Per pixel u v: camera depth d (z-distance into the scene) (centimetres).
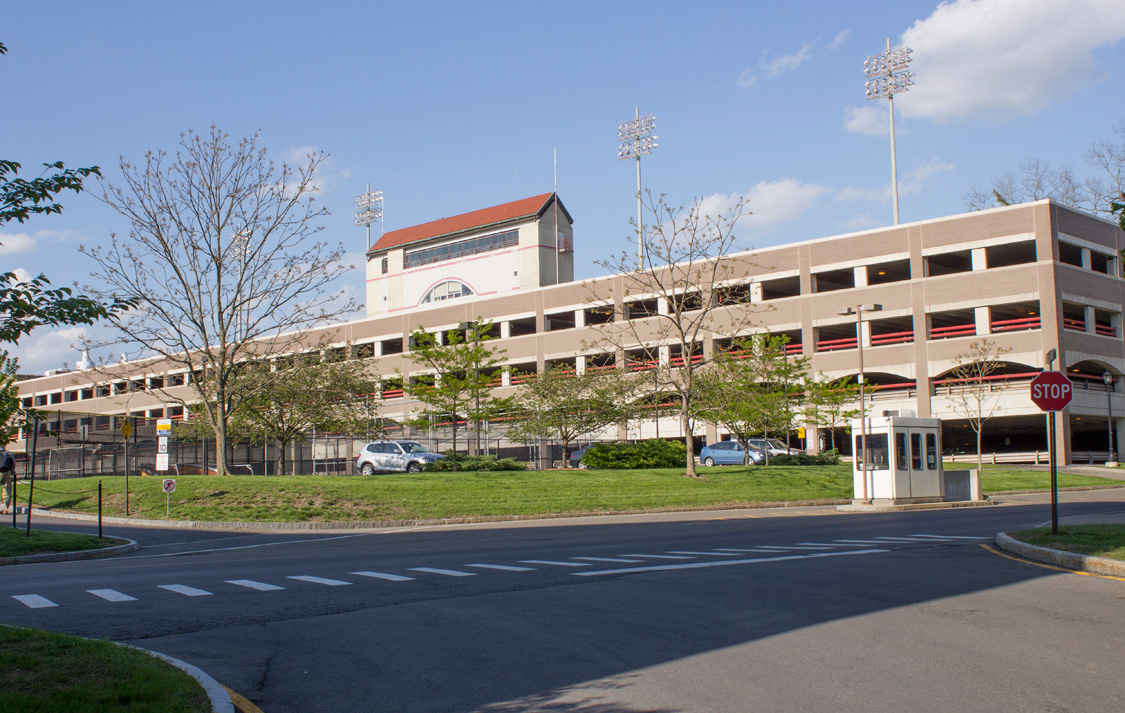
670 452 4291
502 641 818
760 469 3797
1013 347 5238
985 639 795
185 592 1146
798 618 898
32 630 762
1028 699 612
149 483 3098
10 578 1365
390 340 7738
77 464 4591
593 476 3403
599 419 4753
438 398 4219
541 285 7519
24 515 2909
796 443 6000
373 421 4856
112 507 2842
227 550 1902
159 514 2709
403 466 3931
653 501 3030
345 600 1060
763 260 6047
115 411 8881
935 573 1212
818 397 4700
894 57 6444
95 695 574
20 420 3116
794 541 1742
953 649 758
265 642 830
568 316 7181
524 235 7638
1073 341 5247
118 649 716
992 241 5362
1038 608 941
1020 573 1199
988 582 1125
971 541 1662
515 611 968
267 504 2727
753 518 2530
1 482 3092
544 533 2138
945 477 3105
